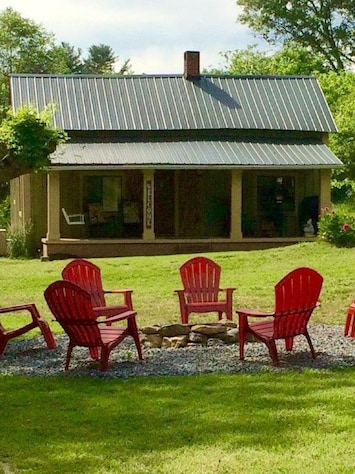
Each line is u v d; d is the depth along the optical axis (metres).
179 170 30.34
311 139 30.84
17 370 10.17
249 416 7.55
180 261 22.58
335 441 6.71
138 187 29.88
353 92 41.25
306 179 30.56
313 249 23.83
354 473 5.93
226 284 18.83
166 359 10.47
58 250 26.67
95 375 9.65
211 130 30.23
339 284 18.00
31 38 63.09
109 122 29.86
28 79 31.56
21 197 30.38
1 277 21.11
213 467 6.15
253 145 29.69
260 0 58.84
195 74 32.56
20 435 7.15
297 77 33.22
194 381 9.11
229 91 32.12
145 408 7.97
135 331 10.42
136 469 6.18
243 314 10.23
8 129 12.68
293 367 9.82
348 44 58.38
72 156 27.27
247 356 10.54
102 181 29.72
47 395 8.66
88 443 6.86
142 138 29.83
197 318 14.63
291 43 58.72
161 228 30.33
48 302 9.86
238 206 27.44
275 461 6.23
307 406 7.87
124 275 20.92
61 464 6.33
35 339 12.42
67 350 10.42
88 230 29.36
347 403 7.97
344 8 58.03
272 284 18.59
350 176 38.97
